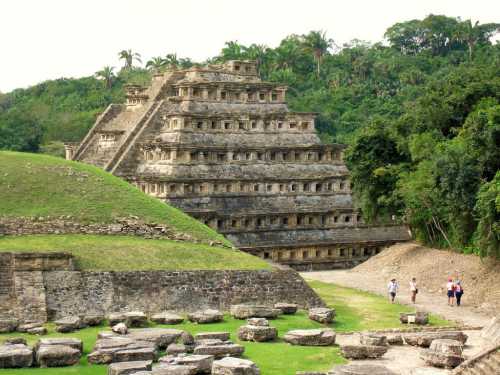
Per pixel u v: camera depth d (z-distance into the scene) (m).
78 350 53.62
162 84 122.44
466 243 95.81
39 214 79.81
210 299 72.56
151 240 80.75
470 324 71.12
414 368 53.94
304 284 76.44
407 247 107.00
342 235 112.88
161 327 65.56
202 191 106.69
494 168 91.44
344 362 55.72
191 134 108.50
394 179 106.88
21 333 62.12
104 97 198.62
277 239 108.75
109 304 69.25
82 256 72.69
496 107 91.88
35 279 68.00
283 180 111.38
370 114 181.12
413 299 81.44
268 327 62.00
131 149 114.00
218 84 113.69
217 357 54.97
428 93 114.94
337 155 116.06
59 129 179.50
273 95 118.31
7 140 168.12
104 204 83.38
